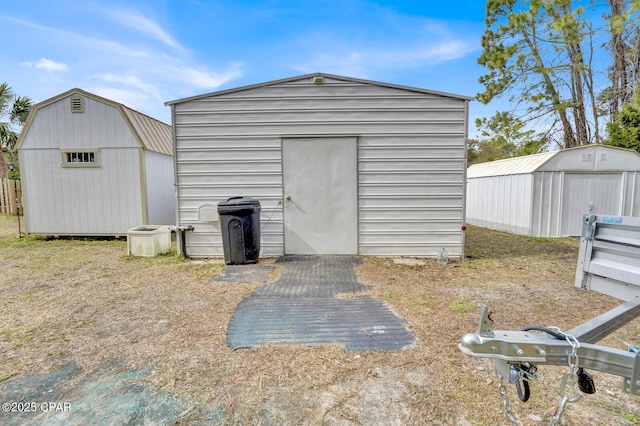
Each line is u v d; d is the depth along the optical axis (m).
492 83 12.95
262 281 4.13
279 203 5.43
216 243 5.48
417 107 5.26
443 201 5.35
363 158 5.35
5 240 7.26
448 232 5.38
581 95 12.63
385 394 1.84
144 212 7.31
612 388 1.91
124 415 1.69
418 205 5.37
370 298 3.48
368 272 4.54
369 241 5.45
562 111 12.67
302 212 5.45
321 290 3.76
